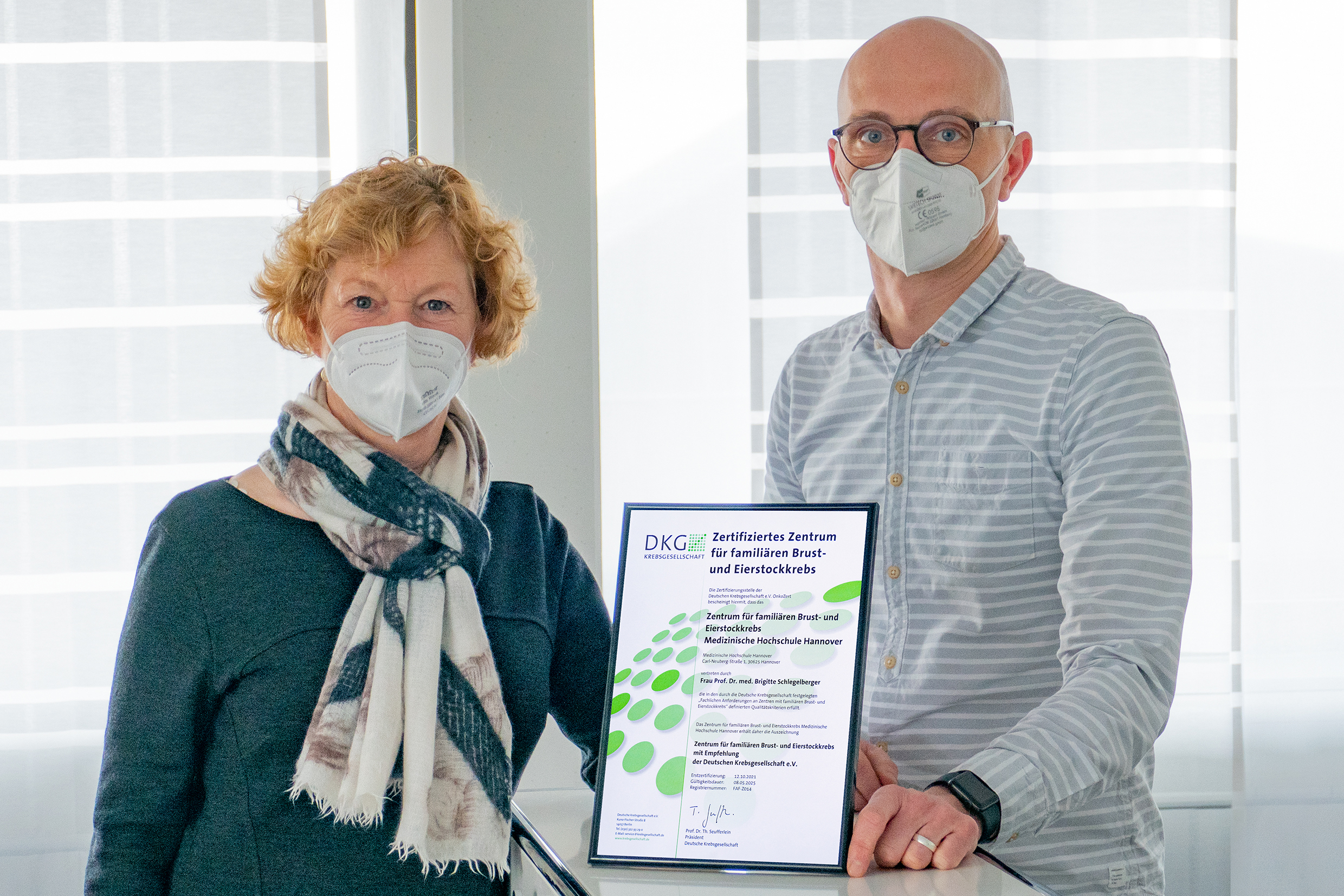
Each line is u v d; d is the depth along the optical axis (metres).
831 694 1.01
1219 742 2.59
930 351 1.47
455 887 1.16
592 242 2.32
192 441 2.30
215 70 2.30
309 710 1.15
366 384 1.18
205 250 2.30
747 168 2.45
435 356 1.19
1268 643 2.56
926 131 1.43
